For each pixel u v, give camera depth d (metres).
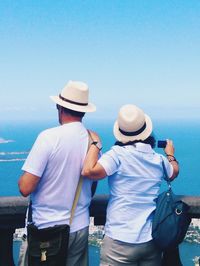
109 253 2.14
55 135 2.10
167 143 2.45
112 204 2.18
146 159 2.18
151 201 2.17
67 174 2.10
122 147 2.19
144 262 2.16
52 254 2.03
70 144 2.11
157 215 2.09
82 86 2.19
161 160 2.24
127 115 2.21
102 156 2.14
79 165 2.14
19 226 2.42
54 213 2.10
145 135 2.22
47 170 2.08
